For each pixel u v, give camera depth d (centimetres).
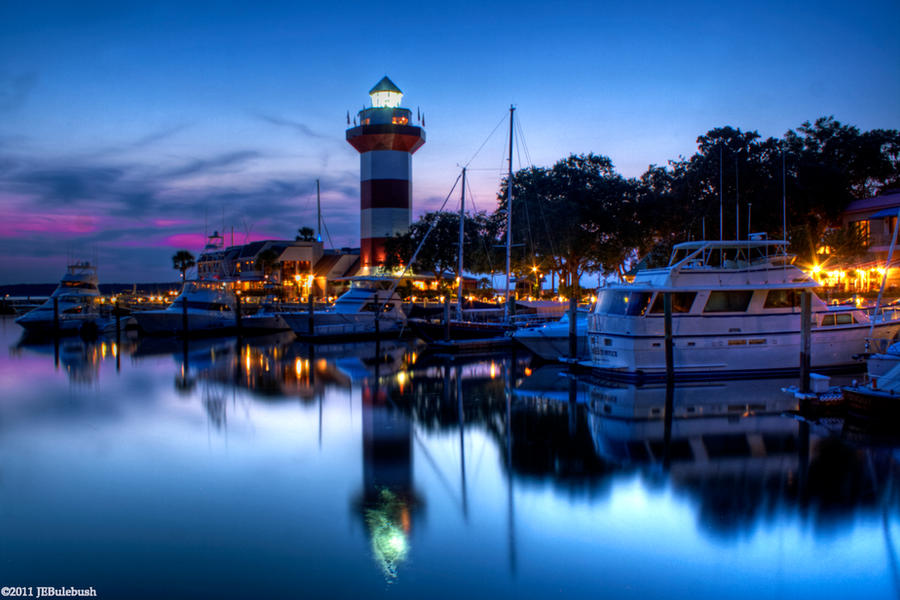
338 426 2034
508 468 1558
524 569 1039
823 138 6056
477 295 7025
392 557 1086
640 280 2856
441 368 3356
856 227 4462
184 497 1367
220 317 5547
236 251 10469
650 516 1244
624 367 2670
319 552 1099
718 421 1980
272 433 1944
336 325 4934
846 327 2673
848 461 1548
